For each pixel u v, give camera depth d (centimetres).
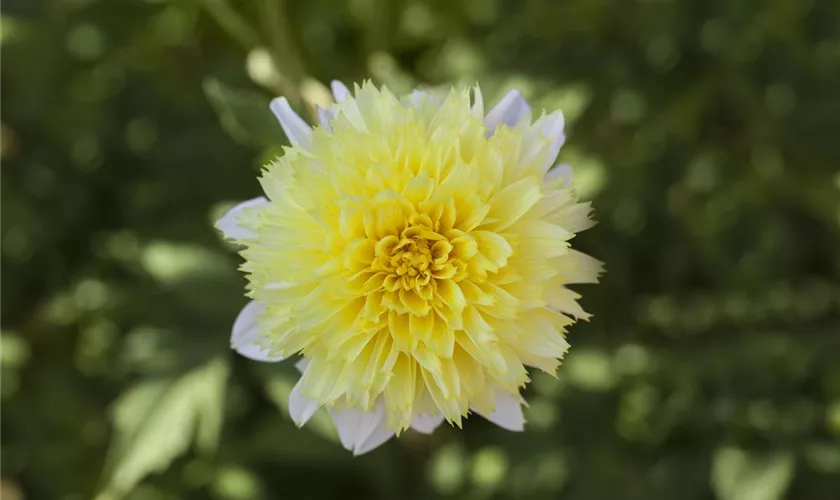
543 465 51
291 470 56
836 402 51
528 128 36
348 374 35
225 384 47
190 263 47
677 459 52
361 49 60
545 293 35
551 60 53
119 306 55
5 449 55
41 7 53
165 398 46
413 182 35
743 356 51
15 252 57
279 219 35
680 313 54
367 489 57
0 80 57
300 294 35
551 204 35
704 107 56
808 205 56
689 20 54
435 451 54
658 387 52
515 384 35
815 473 52
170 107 58
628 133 55
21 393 55
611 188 53
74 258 58
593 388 51
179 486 53
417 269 35
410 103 36
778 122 55
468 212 35
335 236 35
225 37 58
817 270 56
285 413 45
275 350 35
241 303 47
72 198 58
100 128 58
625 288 54
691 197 55
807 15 55
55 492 55
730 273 54
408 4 57
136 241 55
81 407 55
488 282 35
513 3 56
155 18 56
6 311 56
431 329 35
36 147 58
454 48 55
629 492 51
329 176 35
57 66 56
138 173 60
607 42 55
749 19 54
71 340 56
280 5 48
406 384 36
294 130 37
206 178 56
